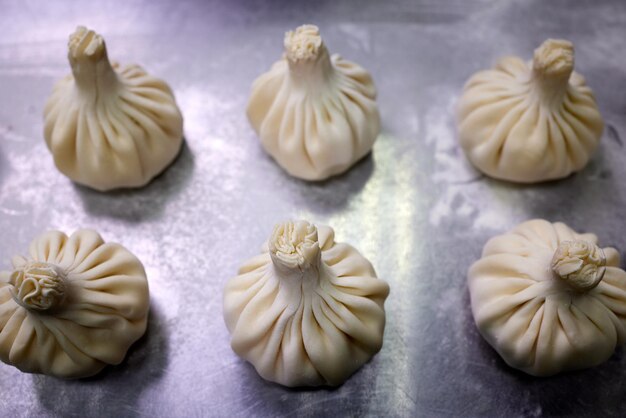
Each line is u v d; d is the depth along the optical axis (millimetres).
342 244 344
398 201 388
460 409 333
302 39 360
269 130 383
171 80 430
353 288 330
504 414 332
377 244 376
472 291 348
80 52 349
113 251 344
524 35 445
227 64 437
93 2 461
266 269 333
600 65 431
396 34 447
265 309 326
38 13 457
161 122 382
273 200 390
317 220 383
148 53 440
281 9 458
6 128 415
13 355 320
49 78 433
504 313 331
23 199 391
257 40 446
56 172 399
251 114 393
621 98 419
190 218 385
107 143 370
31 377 344
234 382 342
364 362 337
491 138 376
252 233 380
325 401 336
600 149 404
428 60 437
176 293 364
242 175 398
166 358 347
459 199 389
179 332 353
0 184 395
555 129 371
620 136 407
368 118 384
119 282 331
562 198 388
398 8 456
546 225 353
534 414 333
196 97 424
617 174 396
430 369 344
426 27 449
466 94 394
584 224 381
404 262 371
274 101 381
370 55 438
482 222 382
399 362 345
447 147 406
